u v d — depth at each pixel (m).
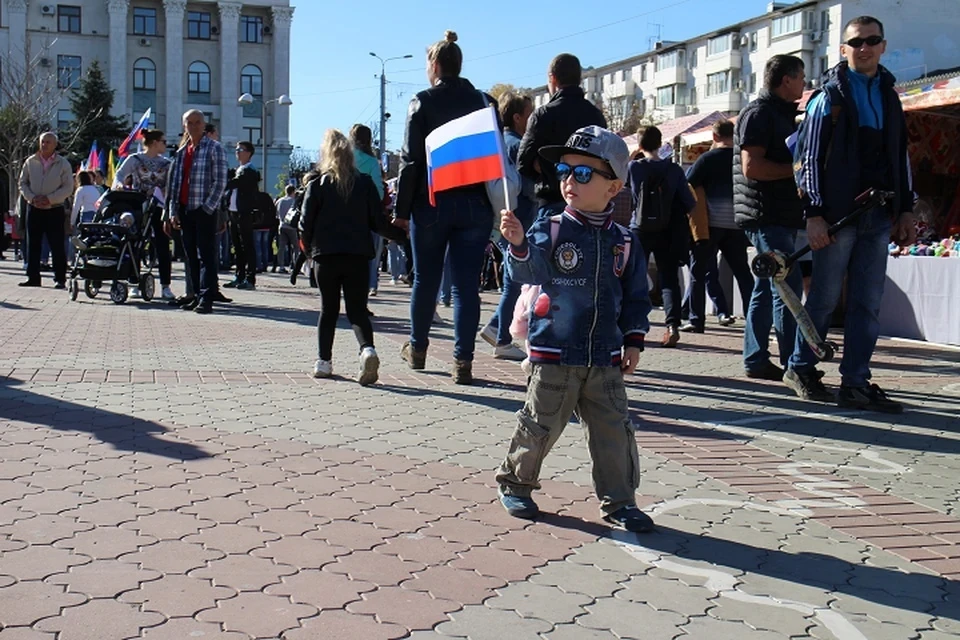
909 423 6.54
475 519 4.32
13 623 3.09
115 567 3.58
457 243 7.47
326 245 7.33
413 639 3.10
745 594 3.62
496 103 7.79
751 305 8.10
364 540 3.99
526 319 4.34
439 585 3.56
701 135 15.26
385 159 19.14
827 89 6.78
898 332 10.97
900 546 4.20
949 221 13.20
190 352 8.71
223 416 6.04
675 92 87.44
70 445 5.20
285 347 9.24
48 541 3.80
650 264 14.16
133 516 4.13
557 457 5.41
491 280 18.17
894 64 66.00
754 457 5.58
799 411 6.83
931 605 3.58
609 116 72.31
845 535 4.32
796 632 3.30
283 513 4.27
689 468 5.30
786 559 4.00
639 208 9.81
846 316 7.05
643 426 6.23
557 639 3.16
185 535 3.94
